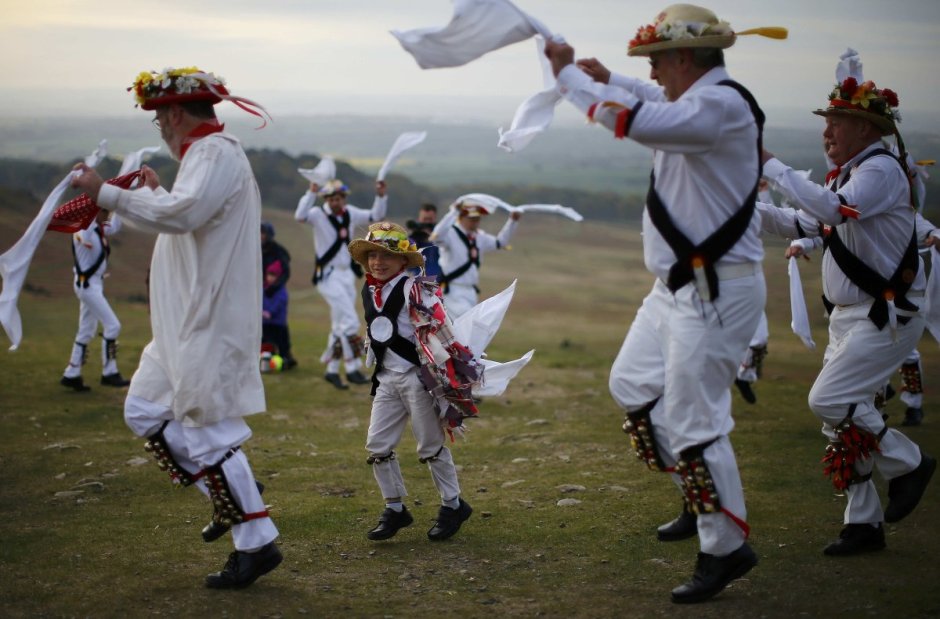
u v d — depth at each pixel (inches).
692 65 152.8
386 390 192.2
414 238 373.4
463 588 165.9
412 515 214.2
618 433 308.2
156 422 162.6
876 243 181.0
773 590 161.8
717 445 153.2
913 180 213.3
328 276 399.5
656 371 158.7
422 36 150.9
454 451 287.0
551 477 250.8
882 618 148.2
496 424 329.1
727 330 152.2
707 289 151.2
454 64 153.9
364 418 339.0
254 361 163.2
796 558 178.5
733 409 340.8
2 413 315.3
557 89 150.7
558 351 515.5
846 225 183.2
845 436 180.9
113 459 261.7
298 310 692.1
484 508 220.4
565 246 1052.5
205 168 153.3
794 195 170.1
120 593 160.6
